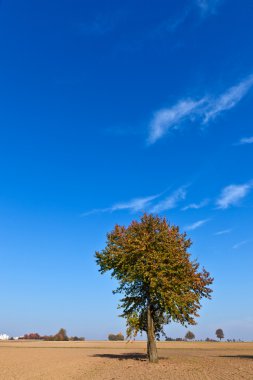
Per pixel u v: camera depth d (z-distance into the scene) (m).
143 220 49.88
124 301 49.22
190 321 47.72
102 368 43.84
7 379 33.19
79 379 32.53
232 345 148.62
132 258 47.81
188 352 92.06
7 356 74.19
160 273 45.31
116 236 50.59
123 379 31.44
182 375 33.94
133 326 48.25
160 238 47.94
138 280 47.84
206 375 33.78
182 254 48.28
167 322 49.66
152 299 47.78
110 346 144.12
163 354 79.62
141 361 52.91
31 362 56.62
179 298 45.75
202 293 49.78
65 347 131.12
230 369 40.03
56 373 38.81
